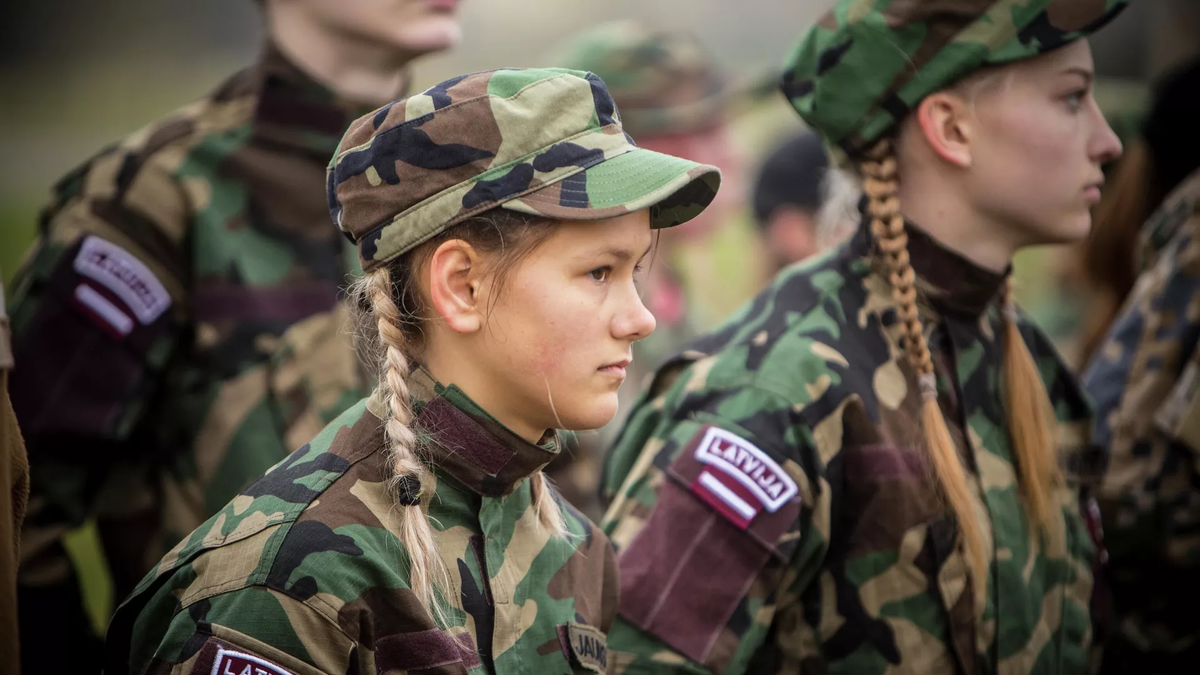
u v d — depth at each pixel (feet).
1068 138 16.19
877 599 15.28
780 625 15.78
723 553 14.80
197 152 20.27
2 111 78.28
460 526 11.37
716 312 46.60
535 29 76.64
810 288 16.60
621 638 14.52
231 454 19.42
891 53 16.16
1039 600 16.47
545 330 10.83
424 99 10.85
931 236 16.58
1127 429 22.08
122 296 19.26
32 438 18.51
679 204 11.91
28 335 18.99
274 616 10.27
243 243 20.11
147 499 19.81
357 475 10.97
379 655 10.57
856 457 15.39
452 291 10.91
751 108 37.91
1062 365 19.01
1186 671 21.52
